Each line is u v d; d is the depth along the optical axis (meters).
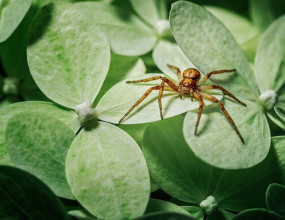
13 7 0.16
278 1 0.19
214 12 0.18
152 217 0.14
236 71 0.16
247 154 0.15
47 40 0.15
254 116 0.16
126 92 0.16
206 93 0.16
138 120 0.15
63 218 0.14
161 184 0.15
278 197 0.15
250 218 0.14
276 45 0.17
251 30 0.18
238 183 0.15
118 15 0.17
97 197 0.14
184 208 0.15
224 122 0.15
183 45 0.15
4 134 0.15
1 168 0.14
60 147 0.15
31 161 0.15
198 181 0.15
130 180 0.15
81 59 0.16
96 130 0.15
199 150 0.15
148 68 0.17
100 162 0.15
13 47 0.16
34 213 0.14
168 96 0.16
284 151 0.15
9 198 0.14
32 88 0.16
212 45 0.16
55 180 0.15
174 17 0.15
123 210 0.14
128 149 0.15
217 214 0.15
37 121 0.15
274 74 0.16
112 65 0.16
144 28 0.17
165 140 0.15
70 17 0.16
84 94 0.15
